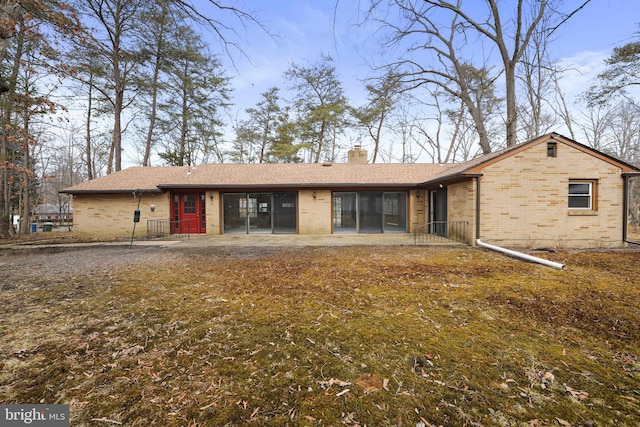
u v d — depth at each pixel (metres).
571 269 5.88
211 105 19.95
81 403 2.00
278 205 13.02
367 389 2.16
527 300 4.07
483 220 9.03
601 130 19.16
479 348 2.76
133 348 2.74
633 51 11.90
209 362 2.51
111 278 5.24
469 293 4.38
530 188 8.98
